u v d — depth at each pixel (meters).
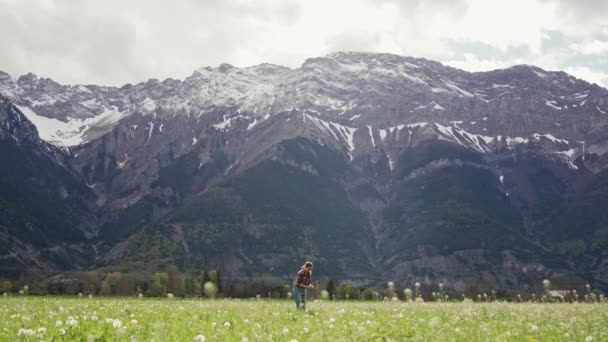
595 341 14.63
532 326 17.39
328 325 17.05
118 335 12.04
